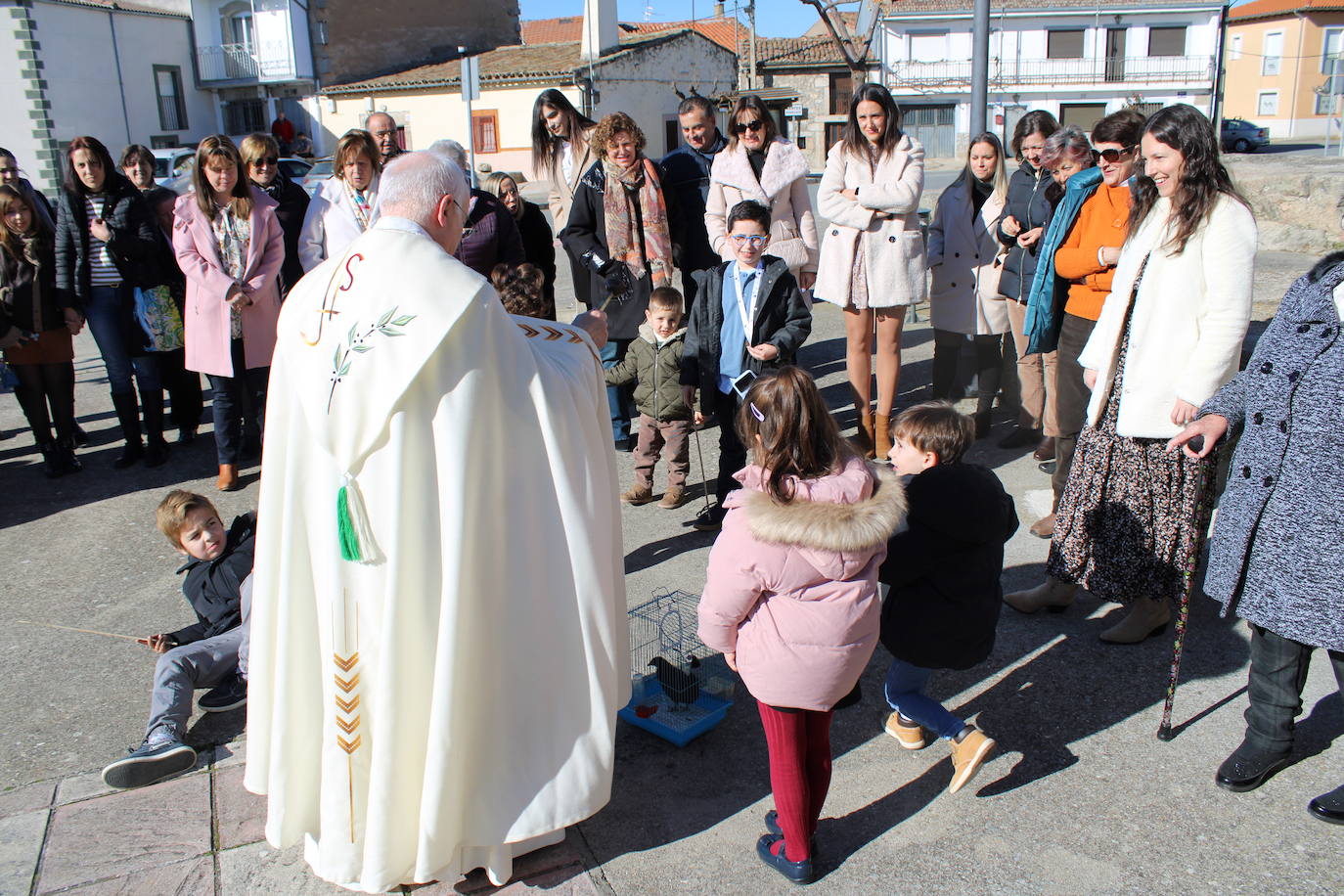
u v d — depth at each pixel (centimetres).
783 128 4141
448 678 255
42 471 630
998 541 305
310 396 257
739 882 278
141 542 528
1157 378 349
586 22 3120
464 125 3172
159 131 3130
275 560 279
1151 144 340
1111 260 411
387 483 253
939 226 615
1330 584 273
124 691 389
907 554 298
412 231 262
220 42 3297
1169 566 365
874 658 390
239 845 296
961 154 4409
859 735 344
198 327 561
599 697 276
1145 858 280
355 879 266
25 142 2744
